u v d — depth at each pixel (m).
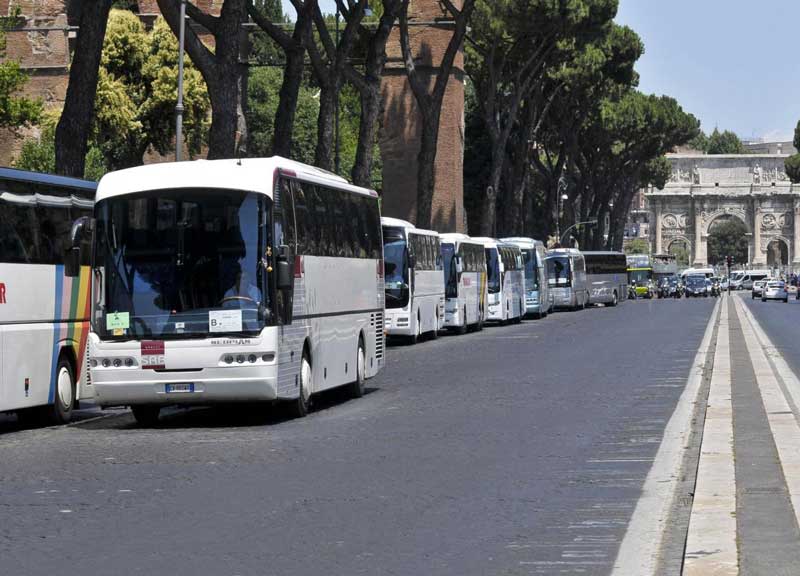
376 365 30.36
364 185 56.78
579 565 10.66
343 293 27.45
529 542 11.70
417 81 66.31
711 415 21.94
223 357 22.62
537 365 36.84
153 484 15.72
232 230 22.81
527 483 15.23
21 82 63.56
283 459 17.89
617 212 138.38
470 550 11.39
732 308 104.44
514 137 97.75
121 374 22.84
